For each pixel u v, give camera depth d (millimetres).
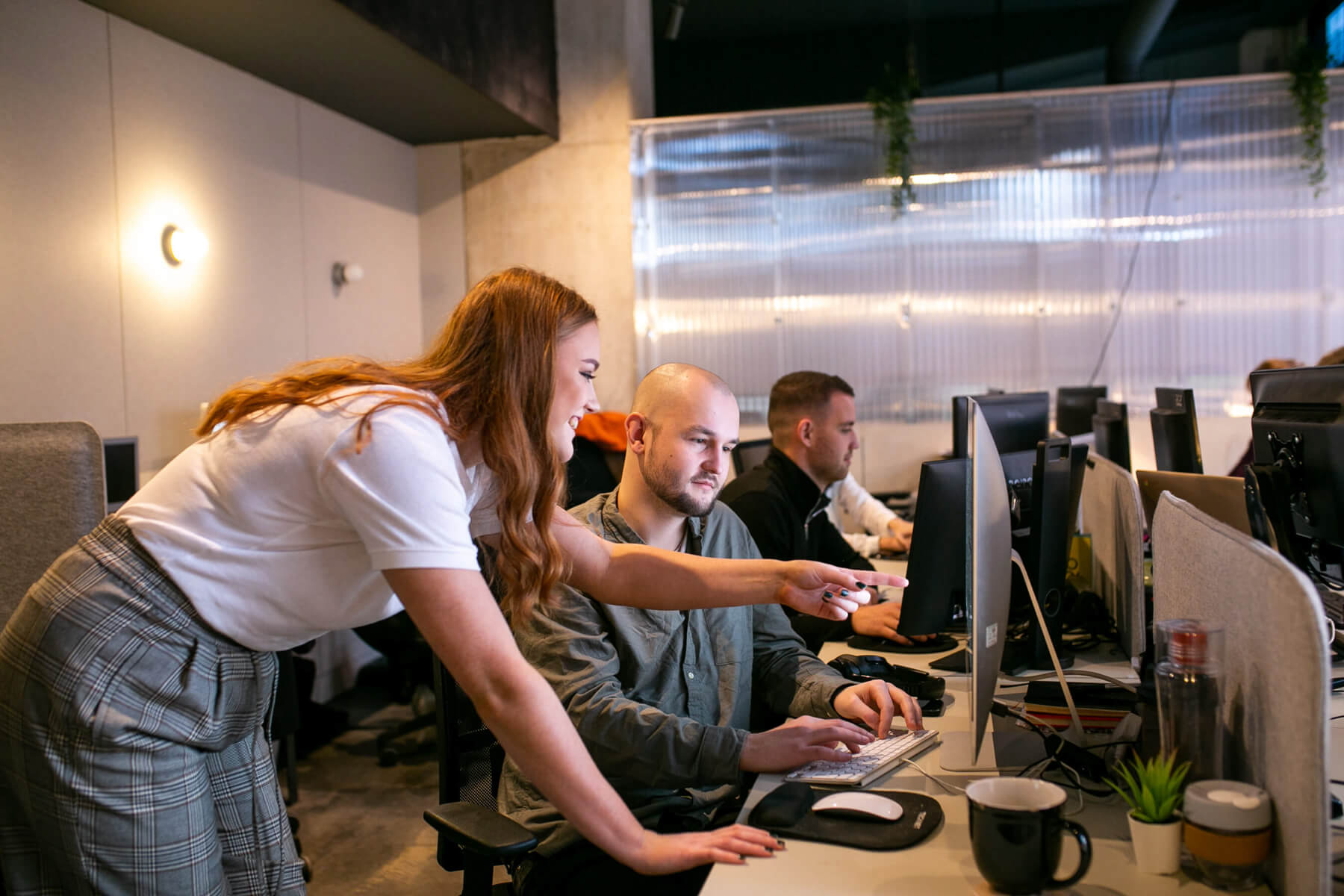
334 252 4922
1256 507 1649
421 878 2723
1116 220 5406
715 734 1393
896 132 5453
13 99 3057
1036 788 1010
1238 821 957
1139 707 1506
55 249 3203
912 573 1918
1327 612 1854
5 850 1153
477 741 1545
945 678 1875
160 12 3471
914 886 1017
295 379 1116
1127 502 1892
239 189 4133
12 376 3053
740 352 5766
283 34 3762
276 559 1086
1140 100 5340
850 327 5656
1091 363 5457
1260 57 7051
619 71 5793
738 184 5730
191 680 1111
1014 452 2080
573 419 1195
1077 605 2123
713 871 1059
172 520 1096
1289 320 5281
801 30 7555
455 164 5898
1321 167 5168
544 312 1127
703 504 1616
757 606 1789
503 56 5023
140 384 3555
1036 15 7344
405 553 991
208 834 1172
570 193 5836
